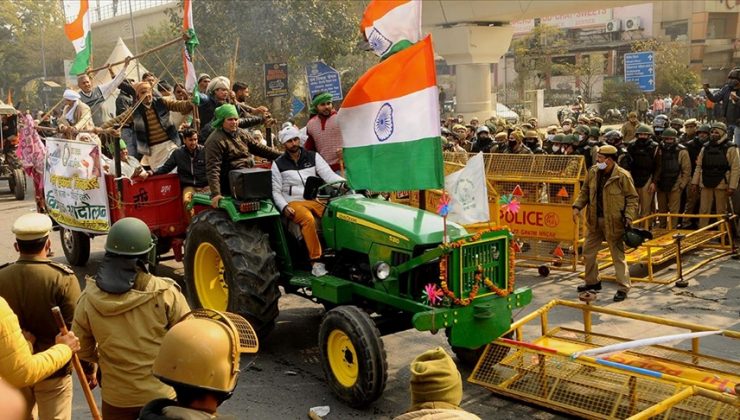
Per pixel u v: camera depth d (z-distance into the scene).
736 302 8.95
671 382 5.28
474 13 28.84
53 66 53.12
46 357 3.85
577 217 9.64
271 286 6.96
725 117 13.69
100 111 14.53
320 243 7.09
